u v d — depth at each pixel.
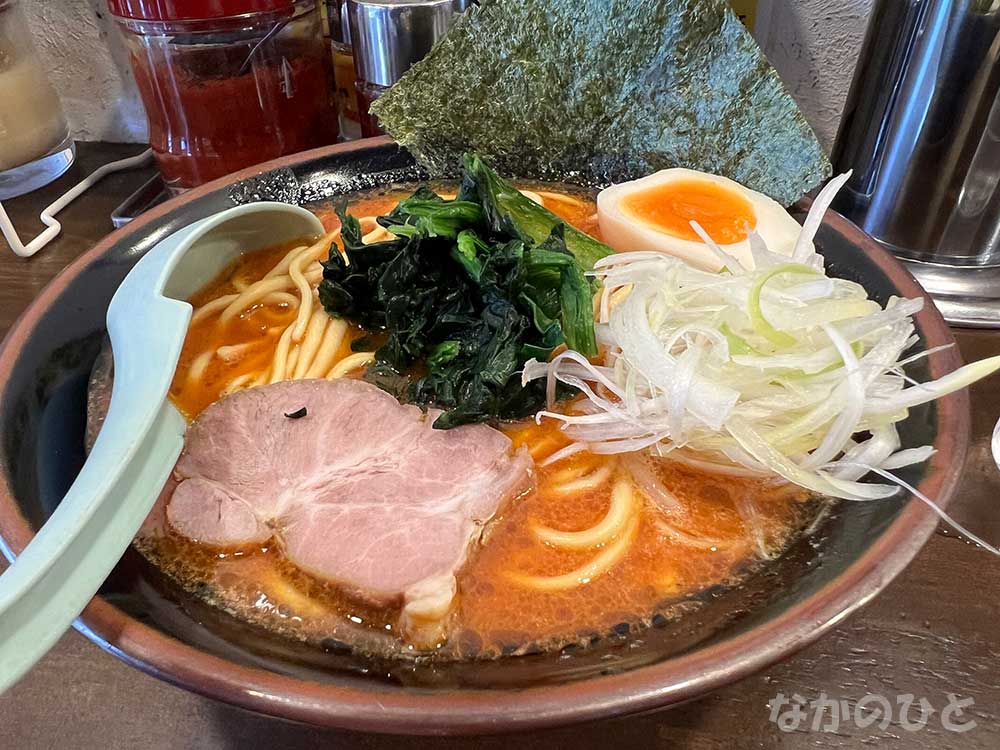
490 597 0.16
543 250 0.20
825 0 0.29
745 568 0.16
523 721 0.11
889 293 0.19
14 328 0.18
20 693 0.16
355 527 0.16
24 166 0.32
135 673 0.16
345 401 0.19
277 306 0.23
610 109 0.27
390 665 0.14
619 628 0.15
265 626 0.15
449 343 0.20
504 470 0.17
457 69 0.26
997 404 0.21
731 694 0.16
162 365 0.16
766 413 0.17
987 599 0.17
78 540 0.13
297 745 0.15
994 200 0.24
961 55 0.22
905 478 0.15
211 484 0.17
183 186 0.29
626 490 0.18
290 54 0.28
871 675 0.16
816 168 0.24
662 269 0.20
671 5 0.24
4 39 0.30
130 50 0.27
